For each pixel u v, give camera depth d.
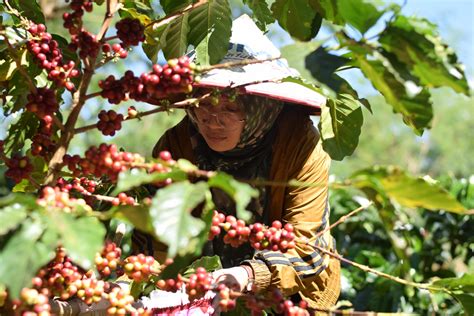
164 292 3.18
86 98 2.79
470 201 5.86
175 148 4.17
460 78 2.54
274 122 4.00
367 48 2.54
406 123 2.84
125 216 2.38
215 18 3.48
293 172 3.92
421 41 2.51
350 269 5.56
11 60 3.31
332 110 3.45
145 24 3.49
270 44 3.90
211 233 2.79
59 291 2.58
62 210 2.29
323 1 2.86
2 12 3.58
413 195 2.37
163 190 2.27
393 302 5.19
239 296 2.70
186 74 2.69
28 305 2.38
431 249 5.95
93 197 2.94
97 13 11.16
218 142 3.80
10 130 3.42
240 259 4.16
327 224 3.96
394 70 2.52
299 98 3.70
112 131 2.83
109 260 2.70
